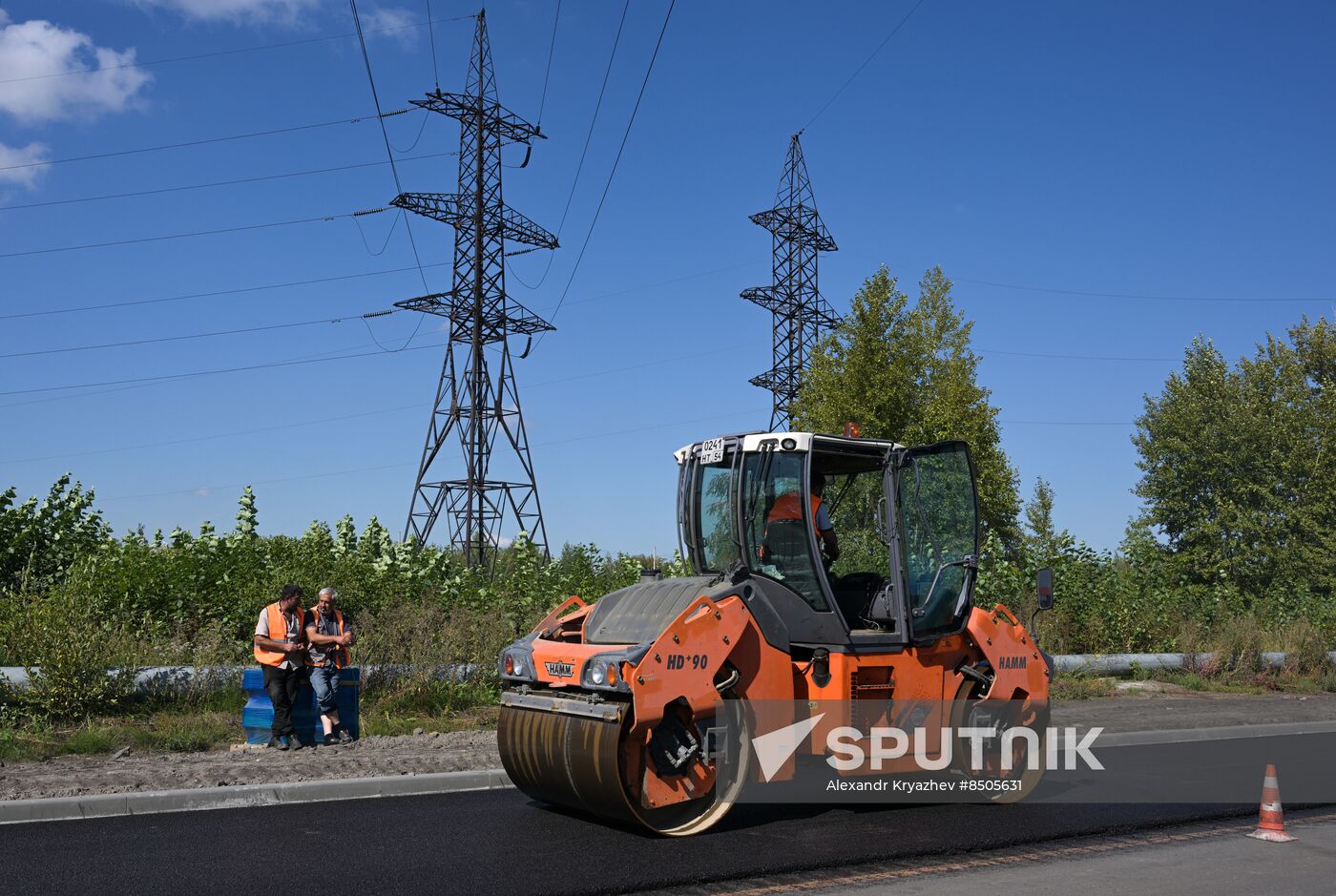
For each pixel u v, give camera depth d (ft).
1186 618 71.15
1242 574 94.17
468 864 21.95
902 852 23.35
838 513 29.50
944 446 29.86
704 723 24.84
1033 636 31.17
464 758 32.86
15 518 49.49
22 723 36.52
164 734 35.22
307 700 36.55
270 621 35.17
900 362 84.28
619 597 27.66
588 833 24.76
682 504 29.71
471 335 115.24
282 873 21.11
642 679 23.50
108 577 46.42
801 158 149.89
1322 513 93.86
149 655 41.06
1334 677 62.95
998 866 22.57
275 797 28.14
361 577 51.34
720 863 22.26
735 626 25.09
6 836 24.07
